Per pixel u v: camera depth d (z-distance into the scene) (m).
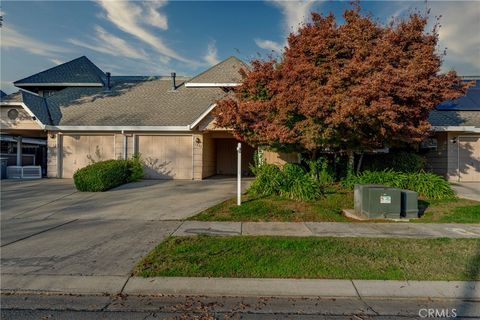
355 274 4.75
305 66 9.30
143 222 7.90
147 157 16.23
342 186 12.01
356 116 8.52
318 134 9.25
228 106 10.61
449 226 7.51
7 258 5.44
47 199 10.62
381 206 8.22
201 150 16.05
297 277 4.69
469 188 13.09
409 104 9.47
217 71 18.50
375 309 3.91
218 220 8.01
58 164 16.36
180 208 9.36
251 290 4.34
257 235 6.65
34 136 19.89
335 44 9.56
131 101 18.00
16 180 15.41
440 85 9.76
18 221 8.08
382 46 9.22
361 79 8.83
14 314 3.76
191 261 5.17
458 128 14.39
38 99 17.30
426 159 16.16
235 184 14.08
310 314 3.78
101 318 3.67
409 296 4.21
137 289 4.37
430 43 10.14
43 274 4.80
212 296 4.24
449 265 5.05
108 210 9.16
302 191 10.13
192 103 17.48
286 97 9.33
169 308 3.92
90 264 5.16
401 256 5.39
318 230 7.10
